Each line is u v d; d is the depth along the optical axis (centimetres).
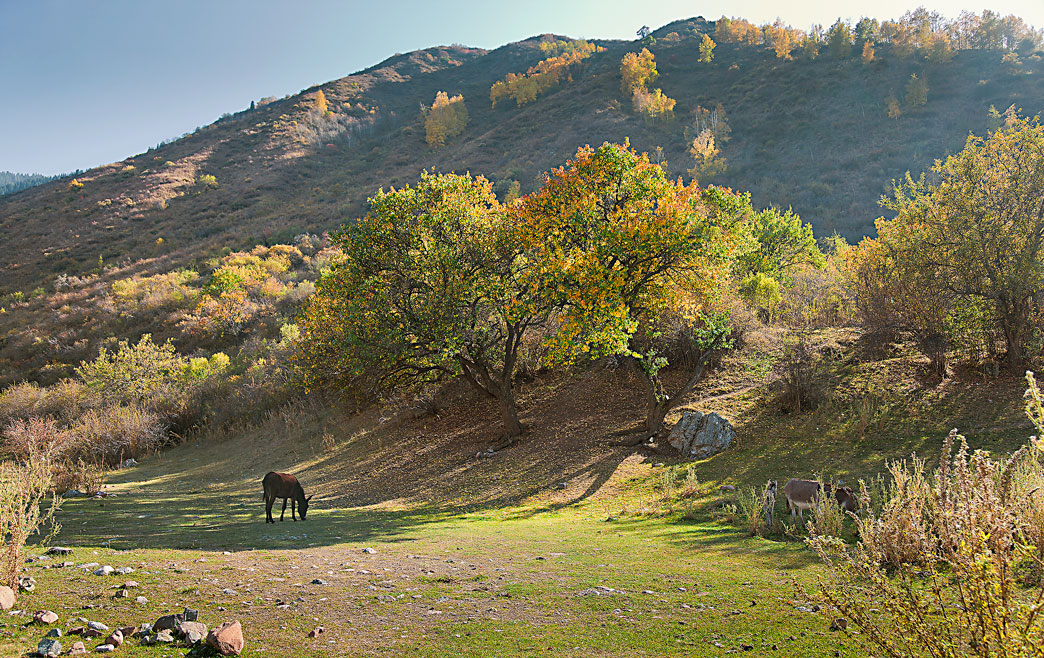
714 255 1800
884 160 8112
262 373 3197
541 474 1634
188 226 8281
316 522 1179
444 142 12925
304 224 7712
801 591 421
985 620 300
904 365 1884
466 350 1908
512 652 405
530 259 2005
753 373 2064
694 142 9231
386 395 2620
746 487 1286
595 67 16425
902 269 1847
